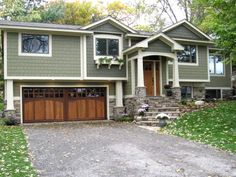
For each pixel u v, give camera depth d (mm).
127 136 12586
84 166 8039
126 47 21062
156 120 16734
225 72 26125
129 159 8758
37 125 17594
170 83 21984
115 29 20828
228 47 14211
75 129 15148
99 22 20125
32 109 19297
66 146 10578
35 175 7176
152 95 21094
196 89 23812
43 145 10781
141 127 15570
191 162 8414
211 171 7582
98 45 20375
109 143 11055
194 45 23359
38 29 18531
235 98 24391
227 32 13211
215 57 25656
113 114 21062
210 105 19141
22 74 18469
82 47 19922
